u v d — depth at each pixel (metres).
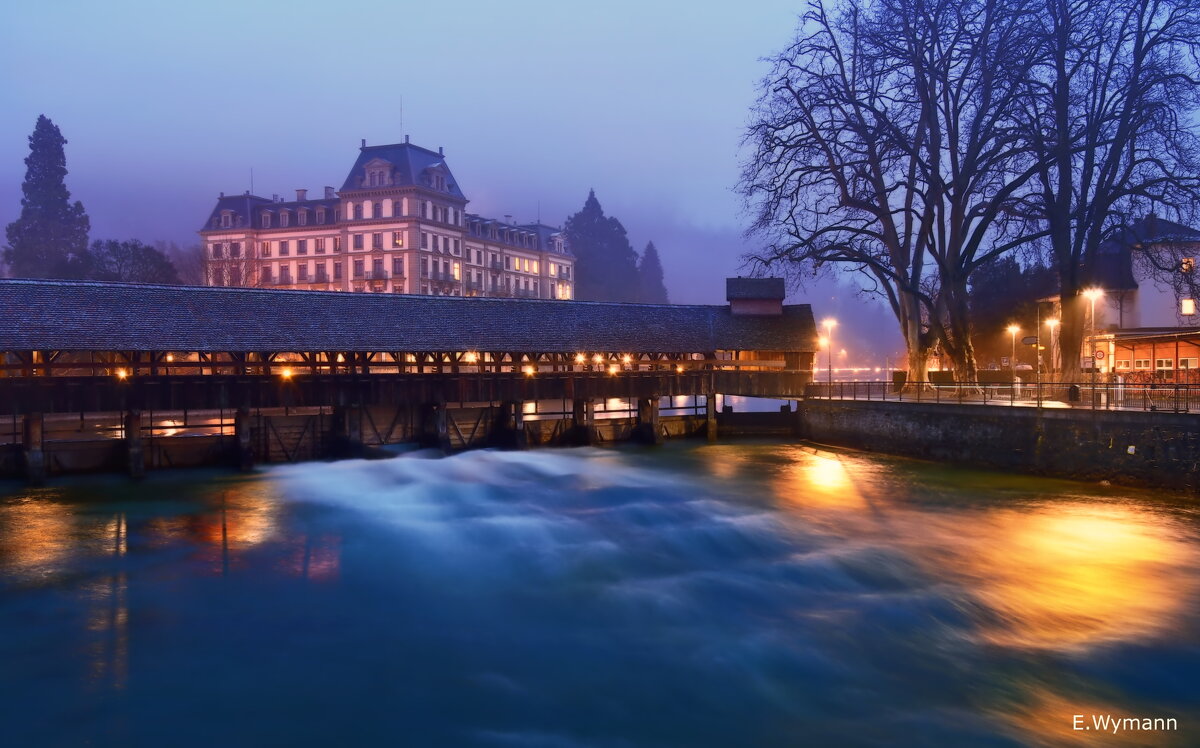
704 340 48.41
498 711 13.19
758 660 15.09
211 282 98.75
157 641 16.20
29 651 15.67
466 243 122.31
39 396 32.09
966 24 43.09
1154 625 16.80
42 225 94.56
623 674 14.58
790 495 31.20
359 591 19.34
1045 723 12.74
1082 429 32.38
